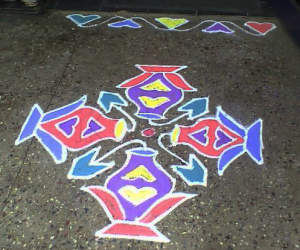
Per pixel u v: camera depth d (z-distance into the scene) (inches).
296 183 97.9
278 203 93.7
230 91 124.4
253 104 119.7
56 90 126.3
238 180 98.9
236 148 106.8
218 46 143.0
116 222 90.7
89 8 164.6
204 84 127.3
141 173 101.2
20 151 107.6
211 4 165.6
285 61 135.4
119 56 139.4
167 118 116.2
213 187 97.5
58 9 164.1
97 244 86.7
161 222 90.5
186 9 163.0
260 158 104.0
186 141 109.2
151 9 163.3
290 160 103.3
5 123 115.6
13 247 86.5
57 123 115.2
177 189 97.3
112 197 96.1
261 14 158.9
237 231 88.4
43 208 93.9
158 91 125.3
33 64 137.0
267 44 143.3
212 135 110.7
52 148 108.1
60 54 141.0
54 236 88.4
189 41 145.9
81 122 115.3
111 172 101.8
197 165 102.8
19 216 92.4
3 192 97.5
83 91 125.6
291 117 115.3
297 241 86.4
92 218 91.7
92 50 142.4
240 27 152.0
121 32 151.0
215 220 90.5
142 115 117.3
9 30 153.6
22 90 126.6
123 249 85.7
